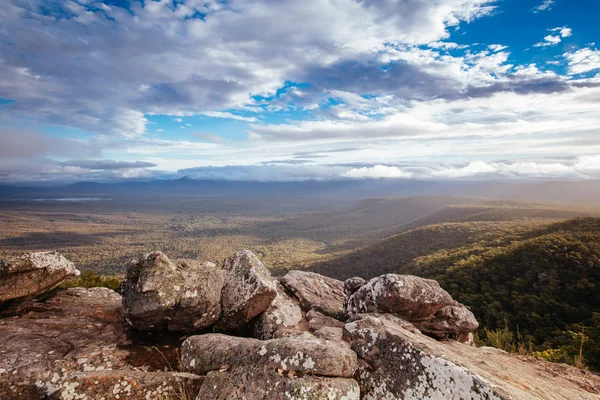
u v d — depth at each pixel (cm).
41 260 773
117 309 789
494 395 344
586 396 490
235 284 718
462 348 697
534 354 886
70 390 468
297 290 865
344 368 429
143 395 467
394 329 517
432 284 729
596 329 2233
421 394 397
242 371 441
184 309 637
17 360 533
